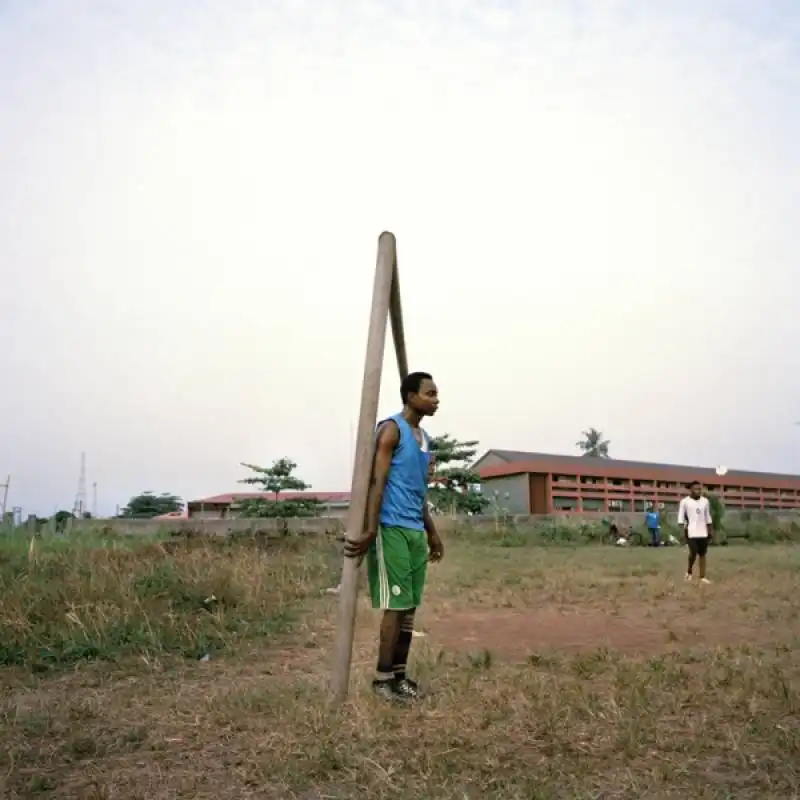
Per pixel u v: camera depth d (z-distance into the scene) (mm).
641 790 2590
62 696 4109
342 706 3594
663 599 8516
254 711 3609
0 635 5418
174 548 11281
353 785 2664
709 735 3156
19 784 2723
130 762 2951
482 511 33625
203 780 2750
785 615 7055
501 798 2512
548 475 34938
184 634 5797
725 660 4801
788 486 42875
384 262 4117
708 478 40219
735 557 16562
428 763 2803
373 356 4004
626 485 37219
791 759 2857
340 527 22047
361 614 7008
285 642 5785
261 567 9234
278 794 2605
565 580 10500
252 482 30078
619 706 3559
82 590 6699
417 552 3977
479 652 5258
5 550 10211
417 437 4105
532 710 3486
